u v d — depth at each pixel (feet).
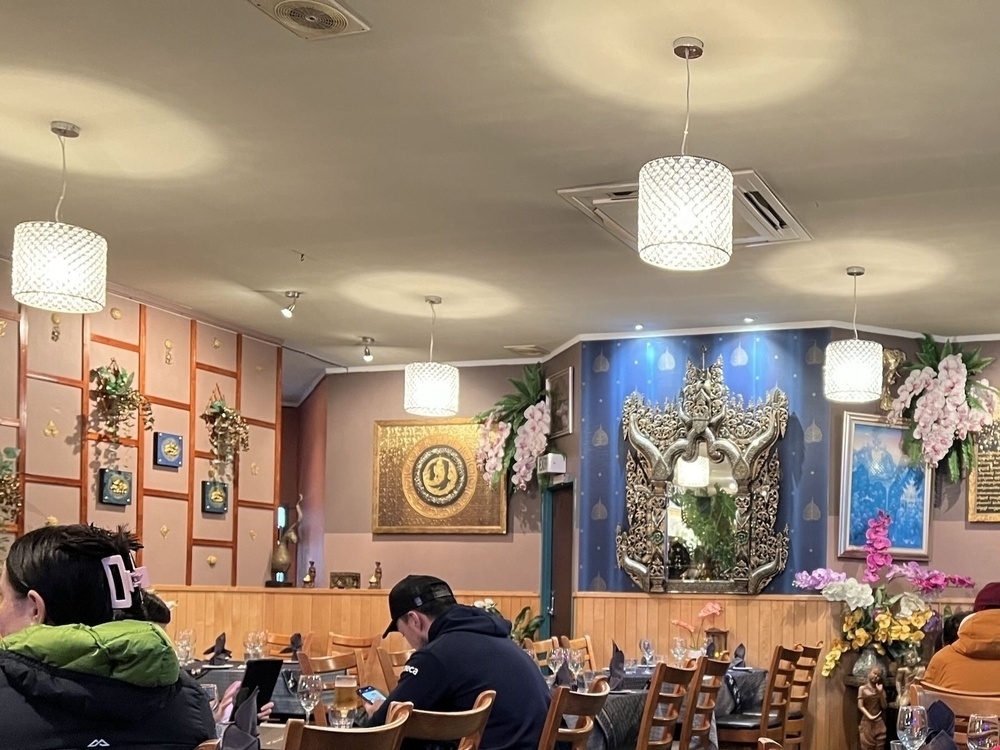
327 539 39.19
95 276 19.45
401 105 17.31
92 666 7.99
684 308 30.07
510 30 14.79
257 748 9.45
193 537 31.71
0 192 21.71
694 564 31.63
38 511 26.78
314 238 24.47
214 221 23.41
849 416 30.96
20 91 17.12
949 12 14.07
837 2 13.88
